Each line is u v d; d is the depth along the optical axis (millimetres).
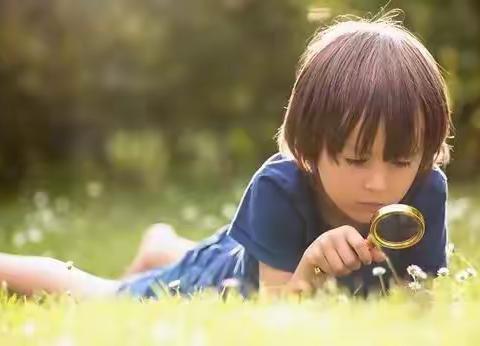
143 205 10617
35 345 2900
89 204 10703
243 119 13719
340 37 3945
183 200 10859
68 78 13062
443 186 4199
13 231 8594
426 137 3789
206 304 3350
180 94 13609
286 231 4156
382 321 2975
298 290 3818
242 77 13367
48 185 12328
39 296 4348
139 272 5914
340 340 2729
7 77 12844
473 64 11984
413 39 4027
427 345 2684
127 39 13031
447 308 3207
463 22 11859
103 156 13484
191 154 13828
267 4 12711
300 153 3920
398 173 3734
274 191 4152
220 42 13109
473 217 7719
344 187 3773
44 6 12469
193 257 4828
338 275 3820
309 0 11461
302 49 12375
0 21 12312
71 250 7441
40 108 13250
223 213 9273
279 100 13422
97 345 2799
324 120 3764
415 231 3678
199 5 12930
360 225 4121
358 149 3672
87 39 12875
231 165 13594
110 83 13297
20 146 13266
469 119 12461
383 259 3771
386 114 3662
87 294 4688
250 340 2740
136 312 3230
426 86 3803
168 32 13086
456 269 4711
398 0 11117
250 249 4227
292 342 2713
